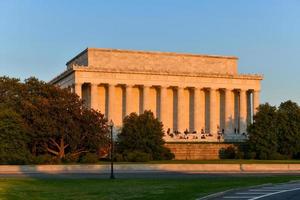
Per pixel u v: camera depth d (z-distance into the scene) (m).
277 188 47.09
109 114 141.12
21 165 87.94
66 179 60.50
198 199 36.34
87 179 60.56
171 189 44.81
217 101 155.12
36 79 111.25
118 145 113.44
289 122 123.88
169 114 151.75
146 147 111.12
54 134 99.25
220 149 126.00
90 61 145.75
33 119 100.69
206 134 139.75
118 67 148.25
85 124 103.12
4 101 106.50
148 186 48.56
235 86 153.38
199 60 157.12
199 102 150.38
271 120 123.06
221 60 159.38
